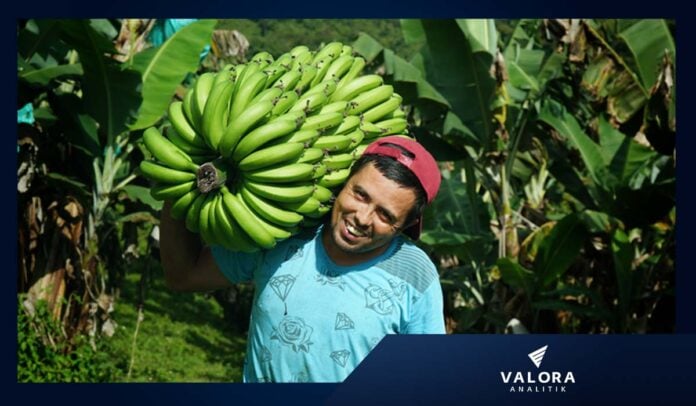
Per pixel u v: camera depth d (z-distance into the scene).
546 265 7.02
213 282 3.08
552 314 7.65
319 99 2.84
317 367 2.82
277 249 2.91
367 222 2.71
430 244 7.19
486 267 7.78
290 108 2.83
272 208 2.78
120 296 9.56
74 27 5.90
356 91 3.02
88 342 6.98
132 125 6.57
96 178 6.87
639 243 7.87
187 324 9.30
